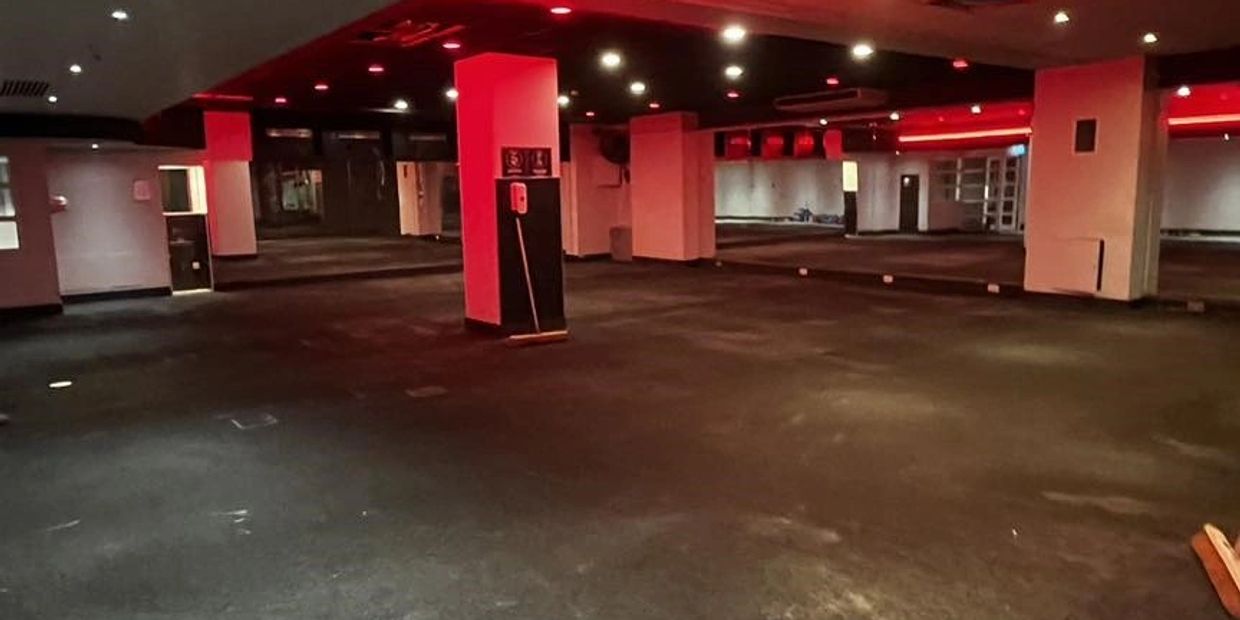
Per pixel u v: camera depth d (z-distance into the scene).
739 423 4.91
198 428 5.04
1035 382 5.74
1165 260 12.70
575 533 3.42
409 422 5.08
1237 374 5.87
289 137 13.23
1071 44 7.53
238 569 3.16
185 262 11.46
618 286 11.41
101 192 10.75
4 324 9.13
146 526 3.58
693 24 6.17
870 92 10.81
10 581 3.10
